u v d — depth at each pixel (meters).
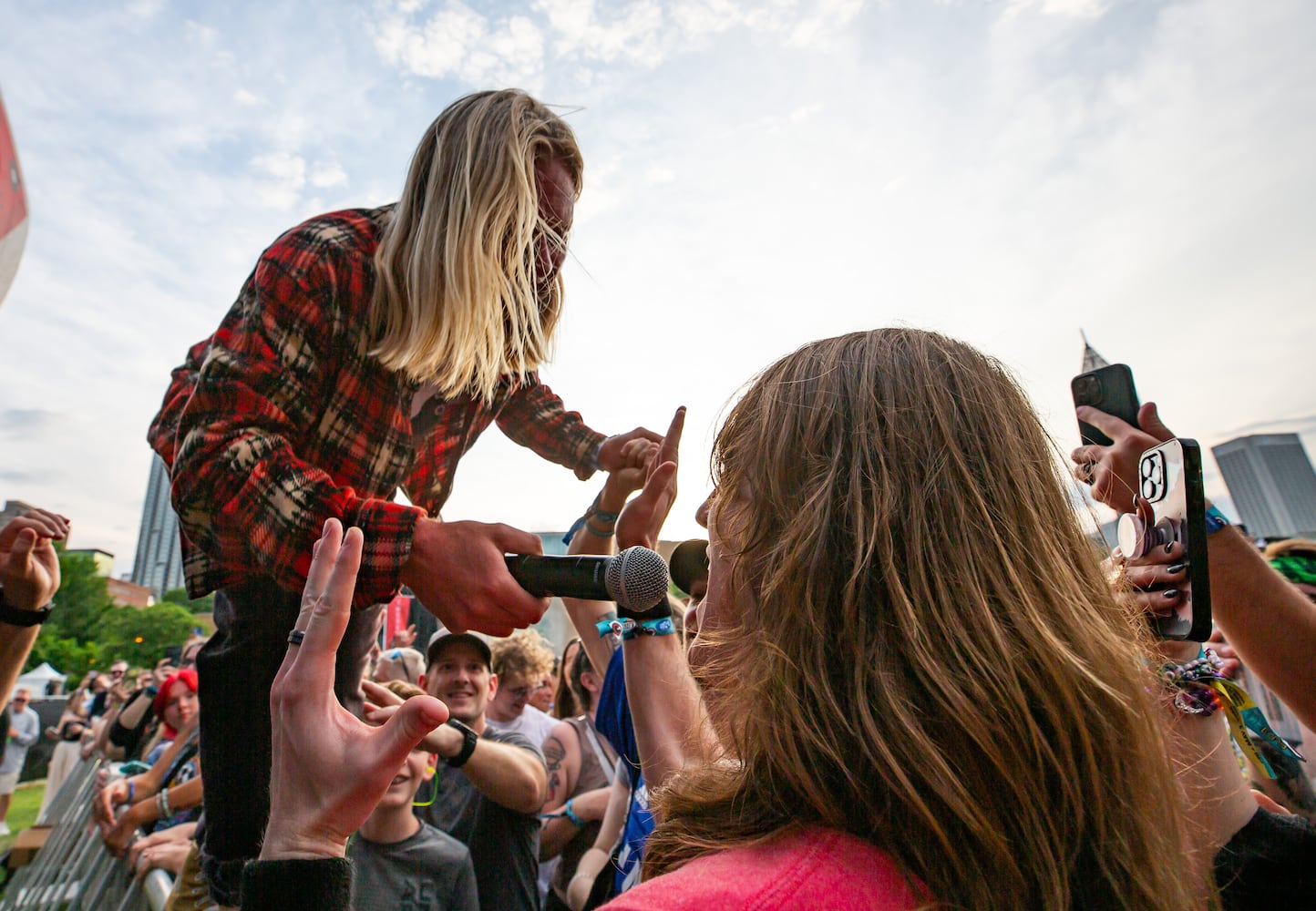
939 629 0.61
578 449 1.64
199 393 1.08
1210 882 0.81
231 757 1.13
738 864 0.53
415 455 1.44
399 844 1.90
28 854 3.40
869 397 0.72
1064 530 0.73
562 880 2.64
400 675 3.28
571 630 4.85
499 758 2.11
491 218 1.17
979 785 0.56
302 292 1.14
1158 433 1.20
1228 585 1.13
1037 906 0.54
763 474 0.73
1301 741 2.15
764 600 0.68
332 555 0.79
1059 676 0.61
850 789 0.57
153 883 1.98
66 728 8.63
